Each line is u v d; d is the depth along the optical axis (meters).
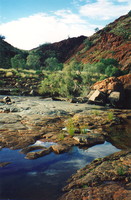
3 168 5.22
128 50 89.50
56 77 34.53
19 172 5.02
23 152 6.31
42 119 11.05
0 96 24.89
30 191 4.11
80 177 4.66
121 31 112.62
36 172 5.04
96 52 111.69
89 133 8.78
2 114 12.12
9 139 7.39
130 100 23.62
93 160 5.72
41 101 20.42
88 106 18.41
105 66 67.81
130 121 12.47
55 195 3.95
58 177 4.77
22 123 10.09
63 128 9.49
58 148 6.62
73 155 6.29
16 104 16.47
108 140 8.08
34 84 37.06
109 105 21.95
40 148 6.71
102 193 3.78
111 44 105.88
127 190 3.84
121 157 5.75
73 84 31.94
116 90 23.66
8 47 110.88
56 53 167.62
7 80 37.41
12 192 4.06
